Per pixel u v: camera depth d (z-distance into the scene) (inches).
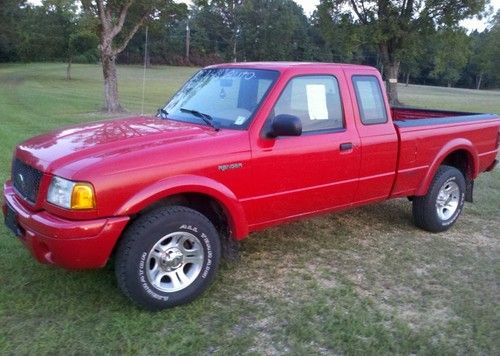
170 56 3767.2
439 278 193.3
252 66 196.1
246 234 177.6
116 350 139.0
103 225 145.1
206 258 165.8
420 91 2247.8
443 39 1129.4
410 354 143.9
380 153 209.6
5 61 2861.7
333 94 197.5
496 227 258.5
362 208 277.4
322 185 193.5
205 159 161.3
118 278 154.3
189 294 163.2
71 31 1950.1
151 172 151.6
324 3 1155.3
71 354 136.4
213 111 189.2
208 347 142.8
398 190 223.8
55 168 148.8
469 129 249.9
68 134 174.4
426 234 242.8
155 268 157.9
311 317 160.1
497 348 147.9
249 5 2778.1
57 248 144.6
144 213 157.0
